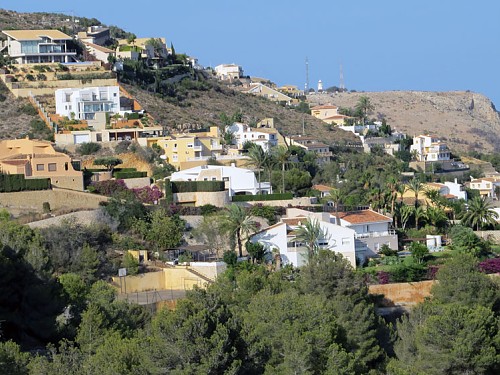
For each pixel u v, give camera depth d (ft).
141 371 568.00
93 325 652.07
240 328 606.96
